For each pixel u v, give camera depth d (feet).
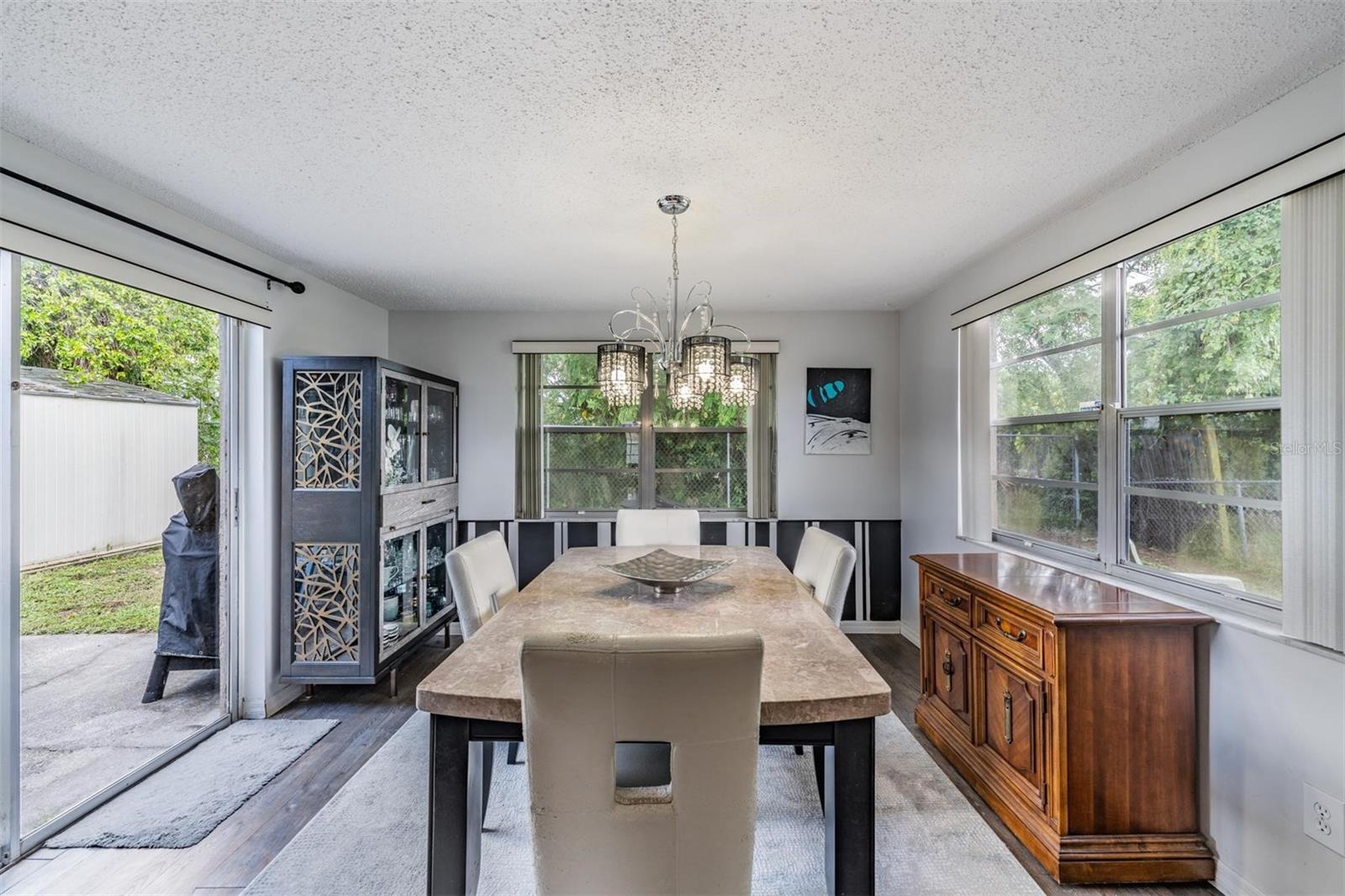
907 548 13.37
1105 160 6.37
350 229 8.46
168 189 7.11
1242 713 5.43
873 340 13.87
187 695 8.43
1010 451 9.77
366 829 6.53
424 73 4.88
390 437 10.41
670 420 14.07
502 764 8.06
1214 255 6.05
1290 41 4.45
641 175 6.77
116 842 6.29
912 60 4.71
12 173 5.70
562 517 14.03
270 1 4.02
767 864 6.05
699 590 7.30
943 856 6.09
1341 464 4.63
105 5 4.05
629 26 4.31
